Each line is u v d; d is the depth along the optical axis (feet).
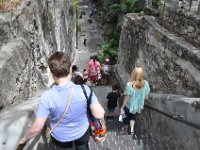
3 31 20.03
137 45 35.88
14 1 24.13
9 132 11.85
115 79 46.24
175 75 23.73
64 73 8.84
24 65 20.70
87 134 9.77
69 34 62.90
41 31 30.81
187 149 16.28
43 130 12.24
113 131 23.62
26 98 20.16
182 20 25.22
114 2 73.51
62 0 51.52
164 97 19.66
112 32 73.56
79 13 119.96
